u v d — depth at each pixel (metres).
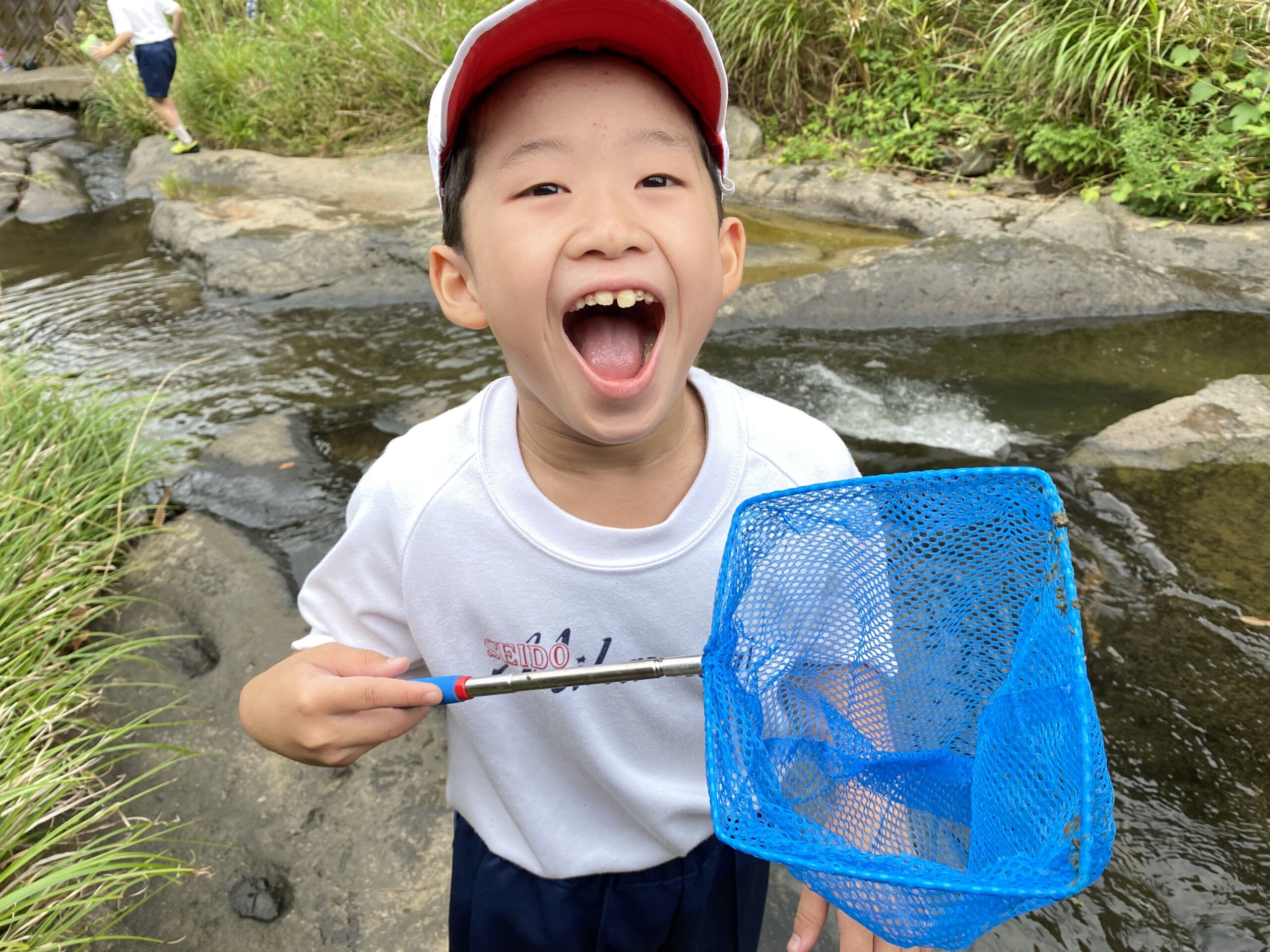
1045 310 4.23
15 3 11.84
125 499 3.12
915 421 3.43
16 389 3.14
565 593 1.03
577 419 0.90
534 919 1.19
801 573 0.91
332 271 5.14
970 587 0.88
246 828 1.95
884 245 4.97
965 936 0.71
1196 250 4.52
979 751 0.84
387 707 0.93
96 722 2.23
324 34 7.96
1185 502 2.82
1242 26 5.19
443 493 1.05
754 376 3.82
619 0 0.86
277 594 2.61
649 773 1.12
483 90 0.90
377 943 1.73
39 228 6.63
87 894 1.81
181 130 7.57
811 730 0.93
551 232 0.85
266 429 3.54
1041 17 5.55
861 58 6.29
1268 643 2.30
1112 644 2.34
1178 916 1.73
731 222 1.12
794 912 1.75
